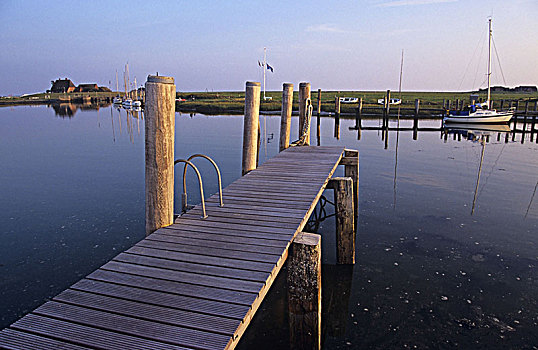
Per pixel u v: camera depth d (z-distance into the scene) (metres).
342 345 4.27
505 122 28.83
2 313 4.66
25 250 6.49
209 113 46.38
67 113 51.75
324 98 74.62
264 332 4.51
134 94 81.62
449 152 17.06
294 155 8.77
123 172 12.98
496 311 4.87
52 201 9.36
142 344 2.46
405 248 6.76
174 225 4.54
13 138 23.16
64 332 2.57
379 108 39.16
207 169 13.20
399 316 4.79
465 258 6.35
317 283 3.80
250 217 4.79
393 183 11.32
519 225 7.79
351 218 6.09
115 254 6.34
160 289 3.13
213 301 2.95
